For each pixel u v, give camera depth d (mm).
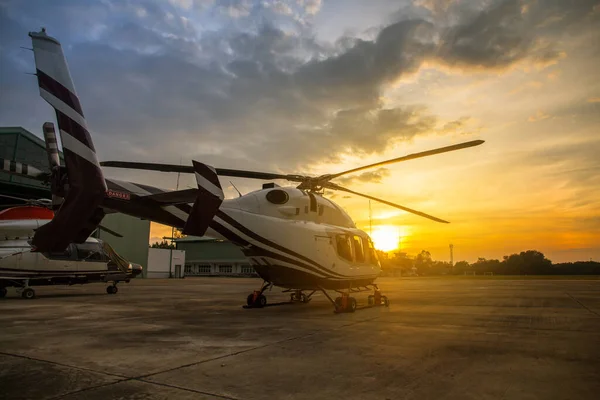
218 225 8586
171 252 47906
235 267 57031
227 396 3254
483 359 4484
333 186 10742
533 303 11516
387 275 57312
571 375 3857
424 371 3986
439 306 10727
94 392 3352
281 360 4445
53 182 6656
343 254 10430
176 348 5098
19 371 4016
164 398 3211
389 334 6137
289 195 10000
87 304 11539
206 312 9344
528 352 4855
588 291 17188
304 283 9648
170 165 8164
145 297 14375
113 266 16047
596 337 5879
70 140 5855
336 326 6977
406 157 8656
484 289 19203
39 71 5758
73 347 5188
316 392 3348
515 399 3182
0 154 24141
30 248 14023
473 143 7801
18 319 8094
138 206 7348
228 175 9414
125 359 4508
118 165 8336
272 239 9289
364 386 3506
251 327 6891
